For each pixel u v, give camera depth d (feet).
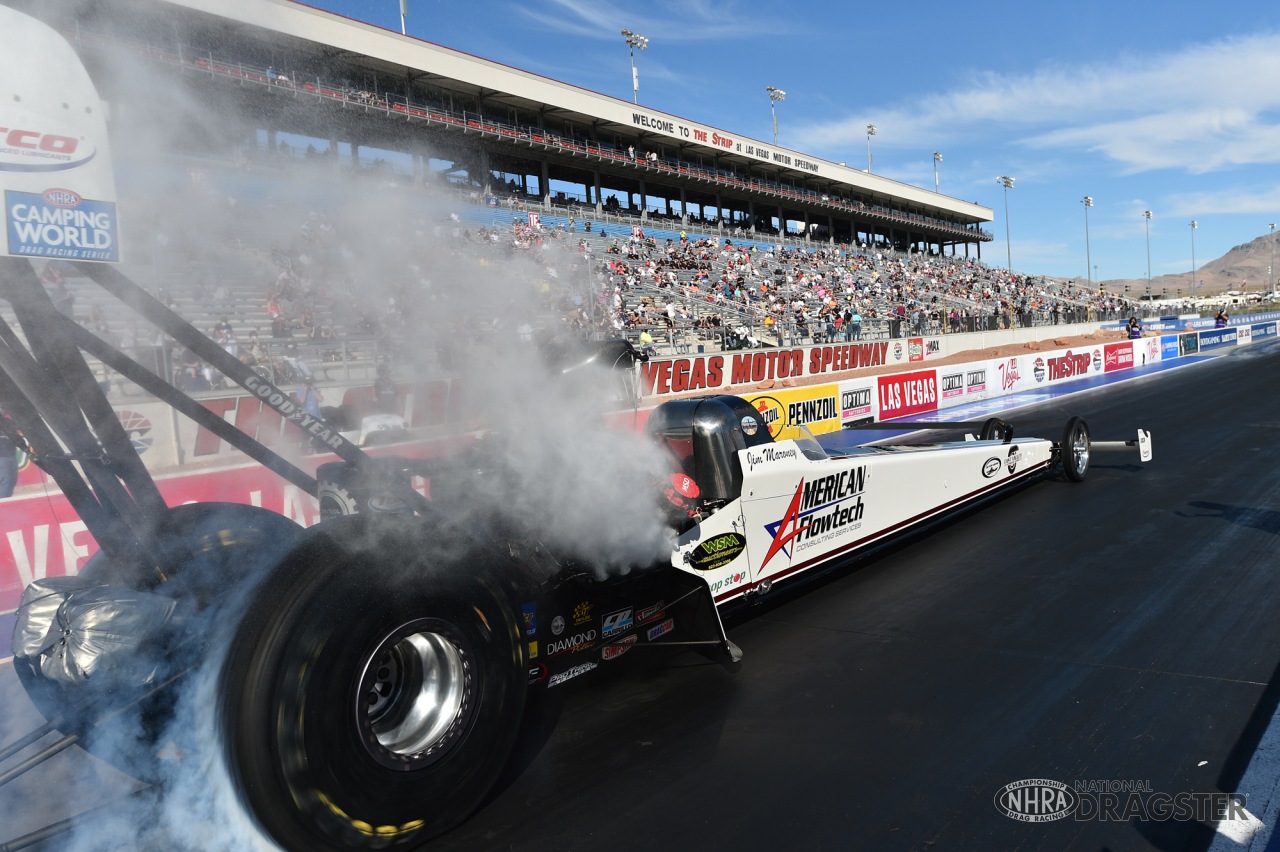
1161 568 13.83
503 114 76.89
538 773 8.13
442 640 6.98
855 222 147.43
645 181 100.89
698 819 7.18
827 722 8.93
